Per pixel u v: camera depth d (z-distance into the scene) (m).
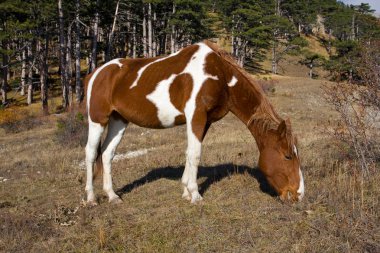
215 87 5.18
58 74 46.06
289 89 33.03
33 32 35.03
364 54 5.77
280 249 3.87
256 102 5.30
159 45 54.34
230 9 55.56
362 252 3.62
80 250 4.33
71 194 6.90
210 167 7.51
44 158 11.54
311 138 10.14
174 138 13.95
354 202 4.61
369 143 5.90
